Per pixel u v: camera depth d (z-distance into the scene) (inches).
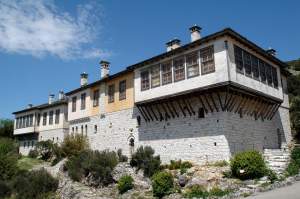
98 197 914.7
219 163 832.9
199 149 905.5
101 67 1448.1
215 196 649.0
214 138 871.7
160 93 987.9
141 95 1056.8
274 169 759.7
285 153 891.4
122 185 898.7
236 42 880.9
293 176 704.4
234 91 855.7
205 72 869.2
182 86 922.1
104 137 1275.8
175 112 986.7
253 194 605.9
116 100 1252.5
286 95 1253.7
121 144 1187.9
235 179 716.0
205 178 746.8
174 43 1091.9
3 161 1240.2
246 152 745.0
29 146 1961.1
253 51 959.0
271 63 1064.8
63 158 1378.0
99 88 1363.2
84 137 1384.1
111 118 1261.1
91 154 1131.9
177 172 847.1
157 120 1051.3
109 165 1034.7
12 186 1123.9
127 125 1175.6
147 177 934.4
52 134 1754.4
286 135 1178.0
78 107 1485.0
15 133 2076.8
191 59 913.5
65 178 1133.7
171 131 997.8
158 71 1010.7
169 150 991.6
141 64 1062.4
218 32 840.3
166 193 758.5
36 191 1069.8
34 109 1927.9
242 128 910.4
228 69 814.5
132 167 1013.2
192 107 943.7
